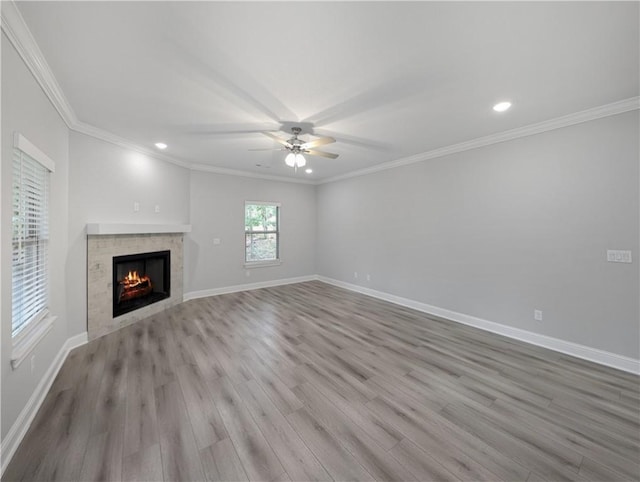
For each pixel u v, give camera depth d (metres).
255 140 3.76
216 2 1.50
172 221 4.70
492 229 3.64
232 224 5.73
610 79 2.27
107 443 1.73
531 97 2.56
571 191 2.98
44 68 2.07
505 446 1.74
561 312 3.07
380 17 1.61
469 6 1.53
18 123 1.80
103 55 1.96
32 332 2.06
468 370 2.67
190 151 4.30
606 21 1.63
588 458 1.65
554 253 3.11
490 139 3.56
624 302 2.69
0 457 1.52
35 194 2.18
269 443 1.75
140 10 1.56
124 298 4.07
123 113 2.90
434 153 4.26
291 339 3.38
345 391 2.31
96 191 3.39
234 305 4.82
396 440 1.78
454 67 2.11
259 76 2.23
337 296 5.49
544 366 2.75
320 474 1.53
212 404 2.12
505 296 3.53
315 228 7.06
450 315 4.15
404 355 2.98
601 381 2.49
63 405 2.10
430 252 4.42
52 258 2.52
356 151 4.31
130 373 2.57
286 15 1.59
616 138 2.69
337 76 2.23
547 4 1.51
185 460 1.61
